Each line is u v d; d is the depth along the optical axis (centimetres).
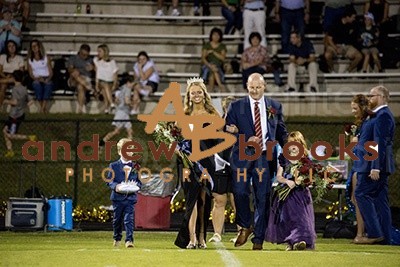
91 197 3794
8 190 3819
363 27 4662
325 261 2162
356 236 2942
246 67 4494
